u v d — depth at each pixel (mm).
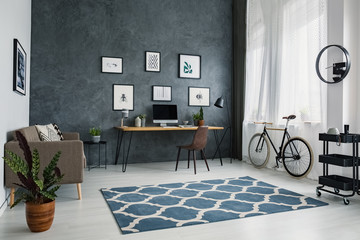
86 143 4574
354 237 2092
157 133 5344
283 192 3260
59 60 4746
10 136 2938
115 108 5039
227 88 5781
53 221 2357
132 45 5141
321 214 2562
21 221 2346
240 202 2881
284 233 2154
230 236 2094
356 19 3520
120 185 3570
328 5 3611
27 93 4184
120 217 2439
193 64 5535
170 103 5387
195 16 5562
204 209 2666
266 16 4797
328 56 3619
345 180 3109
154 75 5285
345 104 3457
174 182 3738
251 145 5133
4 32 2688
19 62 3342
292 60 4281
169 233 2135
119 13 5062
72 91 4816
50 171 2211
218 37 5730
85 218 2434
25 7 3914
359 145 3396
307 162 3977
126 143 5133
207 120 5668
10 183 2627
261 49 4949
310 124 3926
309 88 3924
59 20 4738
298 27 4168
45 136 3357
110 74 5016
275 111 4555
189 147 4379
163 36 5340
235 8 5711
